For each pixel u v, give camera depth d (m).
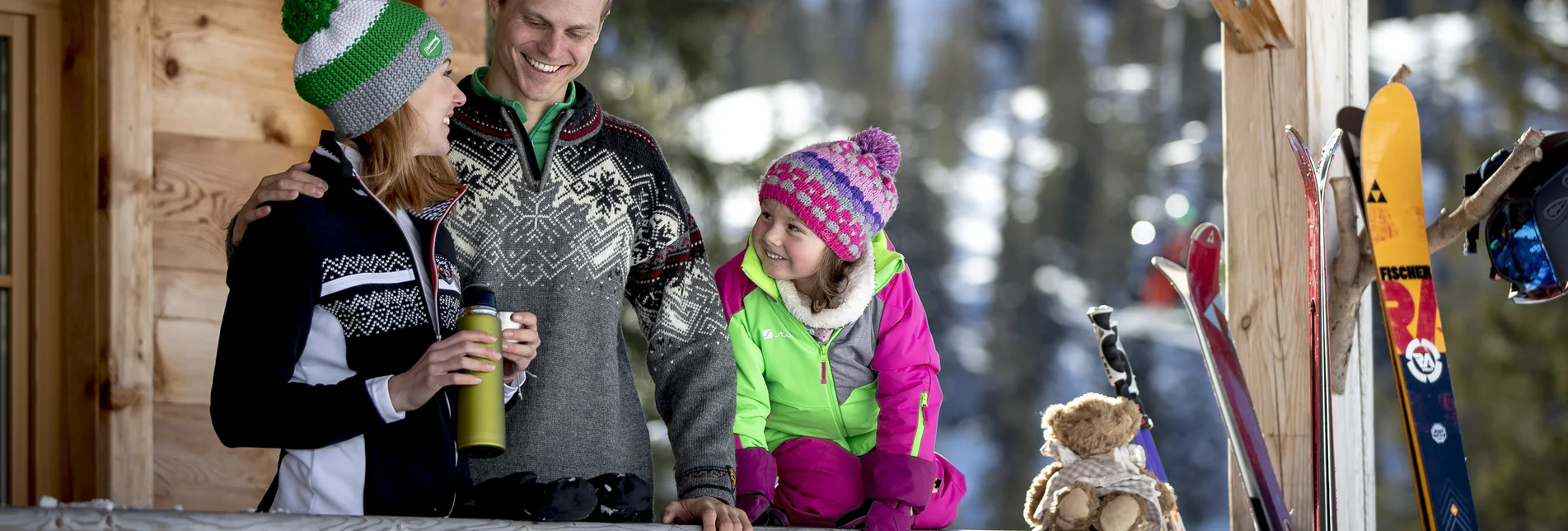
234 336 2.04
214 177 3.54
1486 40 28.52
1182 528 2.78
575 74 2.49
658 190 2.59
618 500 2.32
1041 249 39.88
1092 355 35.91
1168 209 39.12
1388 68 31.69
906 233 40.81
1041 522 2.71
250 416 2.01
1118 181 41.50
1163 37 48.12
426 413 2.16
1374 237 2.91
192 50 3.53
